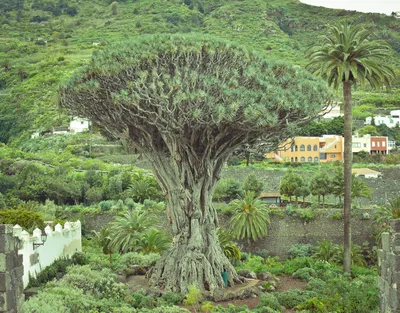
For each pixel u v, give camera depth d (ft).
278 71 123.75
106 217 224.94
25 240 106.63
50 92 501.56
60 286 98.12
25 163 304.30
